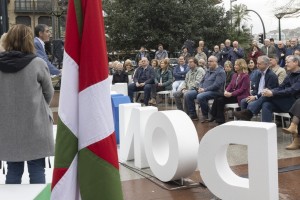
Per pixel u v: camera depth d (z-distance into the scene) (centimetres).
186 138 486
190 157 484
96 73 239
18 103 341
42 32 634
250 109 754
